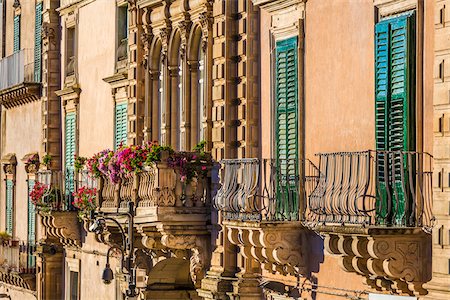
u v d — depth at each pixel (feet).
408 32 101.45
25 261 201.77
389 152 98.89
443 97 96.94
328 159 107.34
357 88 109.81
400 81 102.42
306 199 116.78
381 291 104.73
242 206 118.52
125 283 146.61
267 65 124.77
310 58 117.08
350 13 110.93
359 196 100.48
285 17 121.29
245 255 120.98
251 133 126.41
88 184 170.19
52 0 189.78
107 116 166.71
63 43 186.80
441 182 97.14
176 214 131.85
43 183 182.60
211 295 129.90
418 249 99.55
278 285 121.60
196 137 140.05
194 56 140.05
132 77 152.25
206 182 133.28
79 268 177.99
